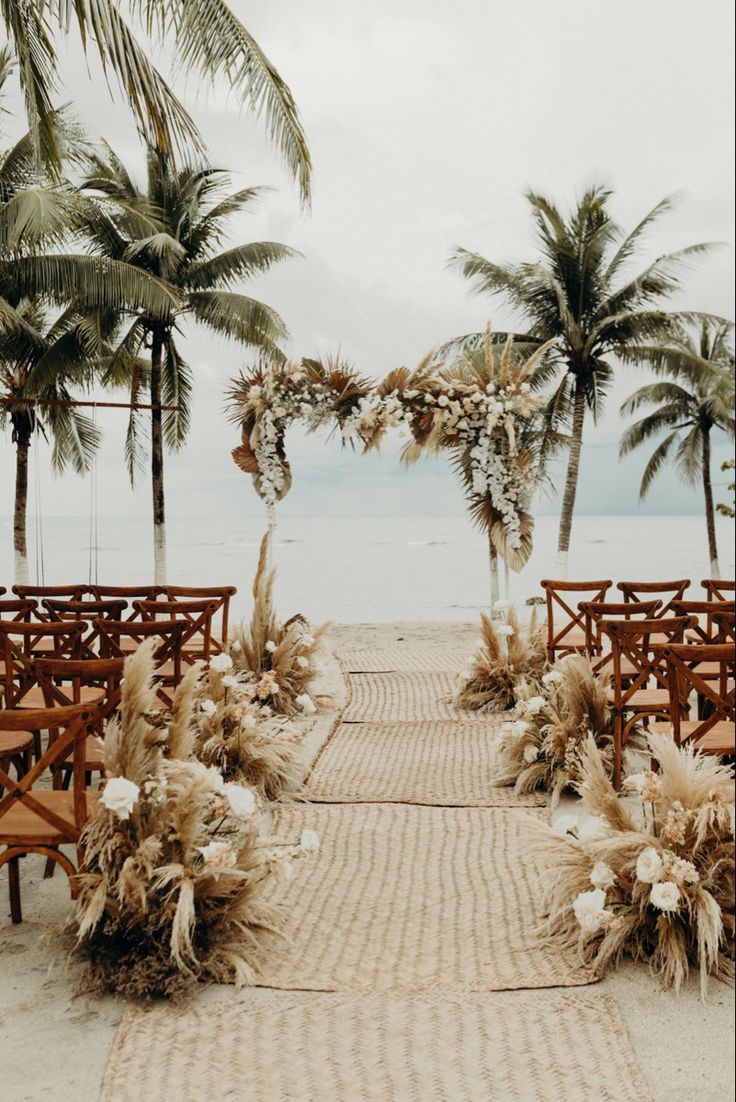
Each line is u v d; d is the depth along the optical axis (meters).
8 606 5.81
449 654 10.48
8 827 3.10
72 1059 2.43
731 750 3.83
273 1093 2.27
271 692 6.55
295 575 34.47
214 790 3.26
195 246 15.66
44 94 5.93
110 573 34.72
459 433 9.01
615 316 16.94
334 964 2.99
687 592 22.41
